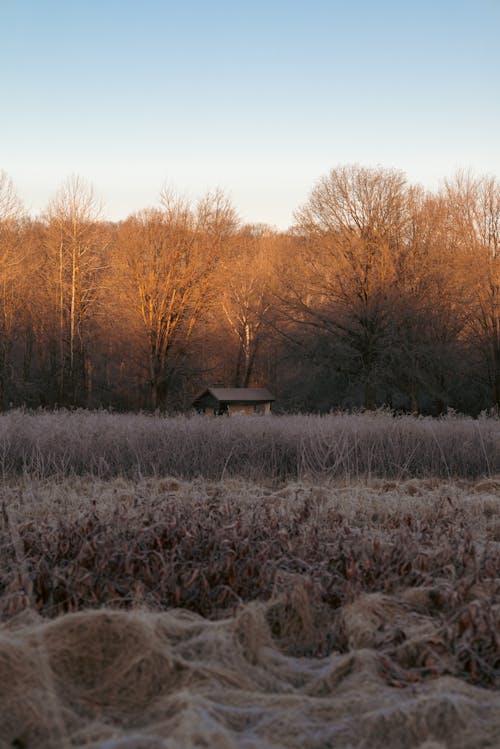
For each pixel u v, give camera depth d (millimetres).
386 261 37938
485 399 40781
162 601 5789
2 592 5973
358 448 14680
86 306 46594
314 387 40219
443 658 4727
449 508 9289
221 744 3584
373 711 4051
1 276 44219
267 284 44688
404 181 39562
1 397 43938
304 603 5551
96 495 10703
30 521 7750
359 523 8961
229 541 6586
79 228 45312
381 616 5500
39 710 3953
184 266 43625
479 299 39000
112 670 4480
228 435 14648
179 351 44094
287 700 4195
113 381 47375
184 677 4488
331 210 39156
